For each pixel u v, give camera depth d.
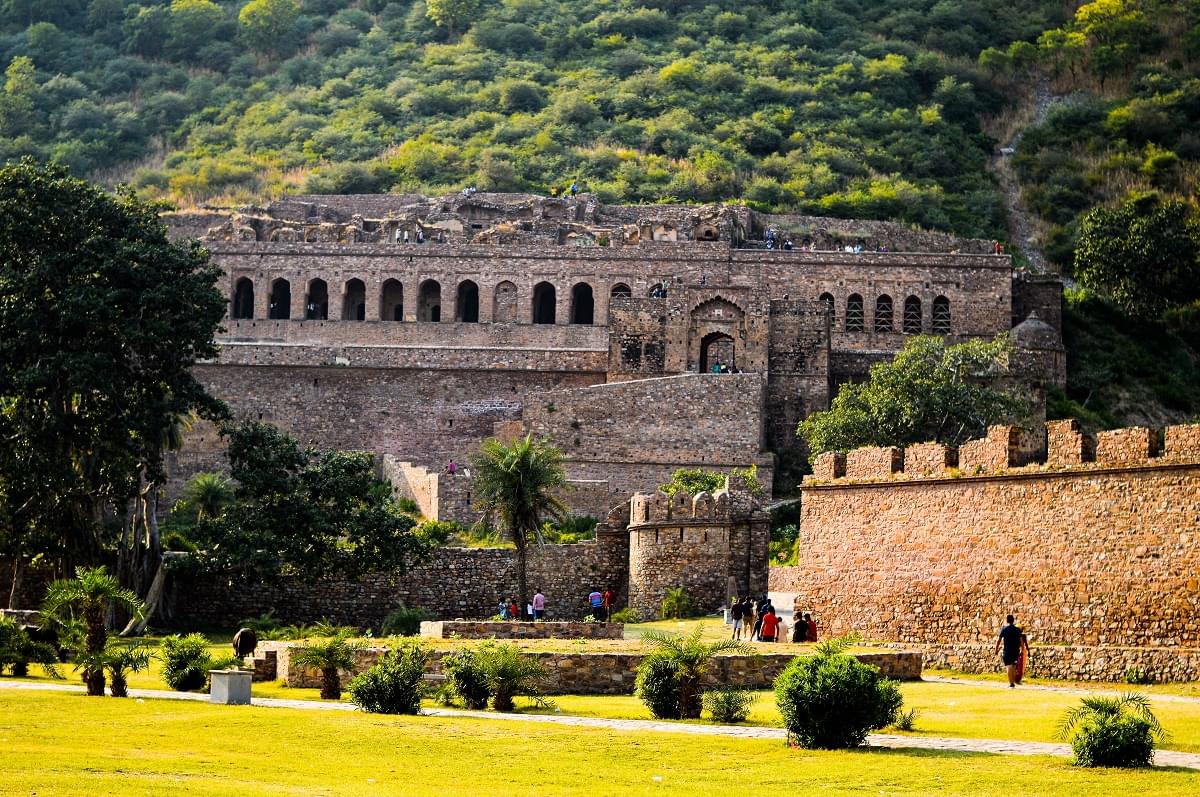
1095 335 176.12
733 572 105.62
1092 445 70.25
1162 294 181.75
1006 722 53.34
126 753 47.62
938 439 122.38
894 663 66.94
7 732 50.78
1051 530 70.06
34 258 108.19
